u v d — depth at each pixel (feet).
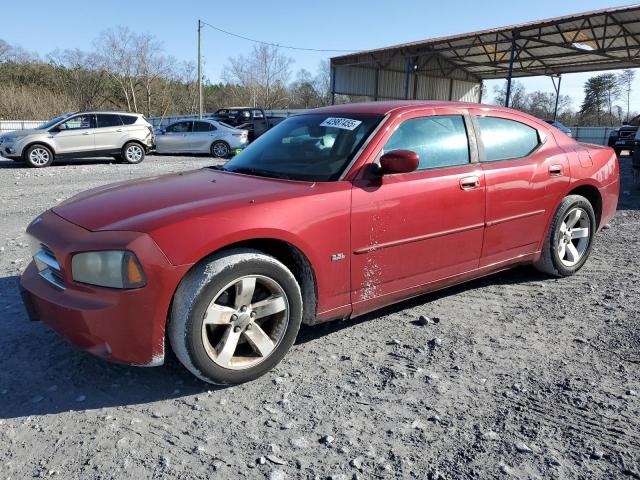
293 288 9.85
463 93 124.26
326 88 215.10
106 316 8.54
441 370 10.14
